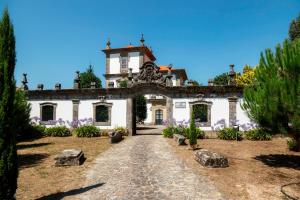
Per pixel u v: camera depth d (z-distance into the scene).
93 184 9.45
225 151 15.45
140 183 9.50
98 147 17.44
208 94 23.12
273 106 10.82
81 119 25.20
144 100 38.00
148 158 13.75
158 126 41.72
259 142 19.33
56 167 11.95
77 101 25.41
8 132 7.09
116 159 13.54
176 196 8.20
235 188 8.95
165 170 11.29
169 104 23.66
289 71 10.72
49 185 9.40
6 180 6.92
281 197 8.15
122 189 8.86
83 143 19.41
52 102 25.81
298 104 10.23
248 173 10.78
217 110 22.88
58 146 18.14
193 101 23.28
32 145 19.00
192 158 13.65
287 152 15.26
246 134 21.09
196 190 8.73
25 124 20.14
